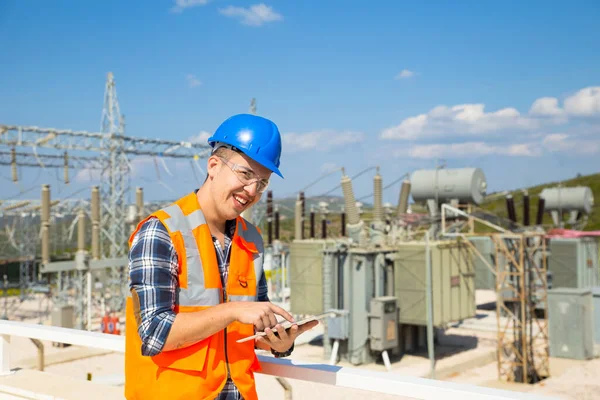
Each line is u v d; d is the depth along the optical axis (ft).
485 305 131.44
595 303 92.94
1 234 144.87
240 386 8.38
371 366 81.20
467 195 97.81
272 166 8.21
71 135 120.37
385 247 84.07
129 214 112.68
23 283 140.67
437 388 8.36
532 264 80.43
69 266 96.37
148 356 7.82
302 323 8.18
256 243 9.14
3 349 14.44
